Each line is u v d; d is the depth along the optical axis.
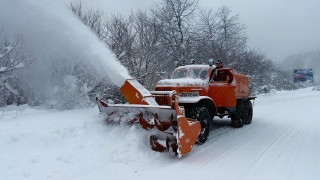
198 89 6.84
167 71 14.38
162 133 4.99
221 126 8.84
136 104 5.54
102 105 5.86
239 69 20.78
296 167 4.46
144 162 4.64
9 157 4.15
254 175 4.07
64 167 4.26
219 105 7.29
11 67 6.64
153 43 12.35
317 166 4.51
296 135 7.21
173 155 5.08
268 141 6.46
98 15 11.08
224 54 18.98
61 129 5.19
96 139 5.28
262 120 10.29
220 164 4.62
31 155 4.33
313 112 12.80
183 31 19.52
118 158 4.71
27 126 5.14
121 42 10.72
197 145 6.02
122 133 5.46
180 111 4.77
